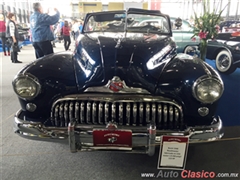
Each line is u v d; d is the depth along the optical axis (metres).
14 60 7.28
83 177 1.93
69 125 1.70
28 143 2.47
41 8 4.61
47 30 4.71
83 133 1.71
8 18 7.06
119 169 2.04
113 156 2.24
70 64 2.21
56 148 2.38
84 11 14.89
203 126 1.77
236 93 3.80
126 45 2.23
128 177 1.94
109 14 3.21
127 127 1.72
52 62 2.14
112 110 1.79
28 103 1.96
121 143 1.72
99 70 1.95
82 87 1.93
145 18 3.19
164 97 1.83
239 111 3.14
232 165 2.09
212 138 1.75
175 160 1.74
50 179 1.91
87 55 2.18
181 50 6.29
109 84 1.85
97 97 1.81
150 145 1.67
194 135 1.72
